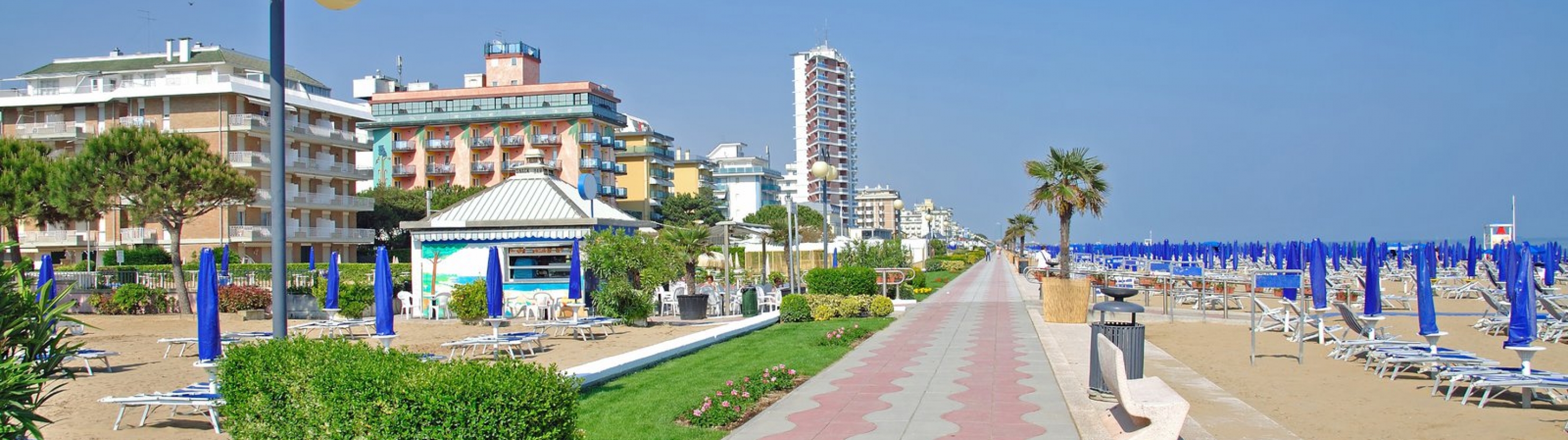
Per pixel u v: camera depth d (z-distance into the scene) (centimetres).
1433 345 1413
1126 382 817
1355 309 2548
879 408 1085
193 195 3122
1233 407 1108
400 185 9275
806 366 1437
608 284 2228
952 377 1330
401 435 666
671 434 925
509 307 2495
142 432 988
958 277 5769
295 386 738
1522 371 1196
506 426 662
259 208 6156
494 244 2536
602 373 1270
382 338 1499
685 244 2755
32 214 3189
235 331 2228
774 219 9225
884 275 3212
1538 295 2122
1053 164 2873
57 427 1016
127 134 3133
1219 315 2536
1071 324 2256
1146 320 2450
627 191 10619
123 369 1560
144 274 3294
